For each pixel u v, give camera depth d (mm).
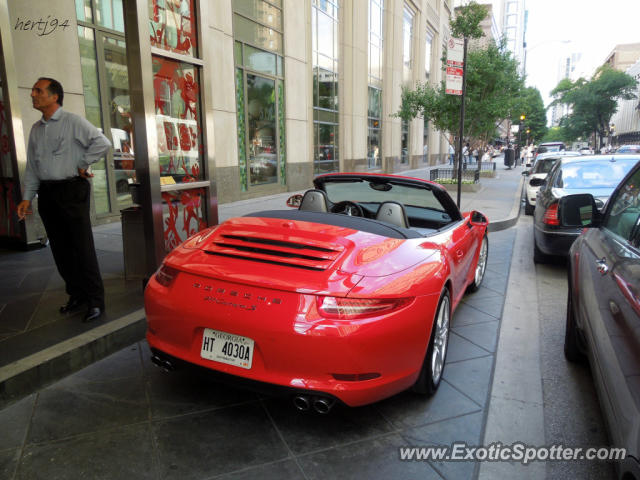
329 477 2055
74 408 2543
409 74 28141
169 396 2701
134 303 3818
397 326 2201
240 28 11695
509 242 7906
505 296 4859
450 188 15062
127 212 4395
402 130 27562
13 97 5410
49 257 5430
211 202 4918
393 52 24062
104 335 3174
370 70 21891
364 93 20609
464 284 4059
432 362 2633
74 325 3332
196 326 2256
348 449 2258
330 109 17719
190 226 4719
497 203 12125
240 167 12234
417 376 2479
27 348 2930
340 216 3029
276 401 2684
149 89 3904
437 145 37312
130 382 2854
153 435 2324
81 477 1999
